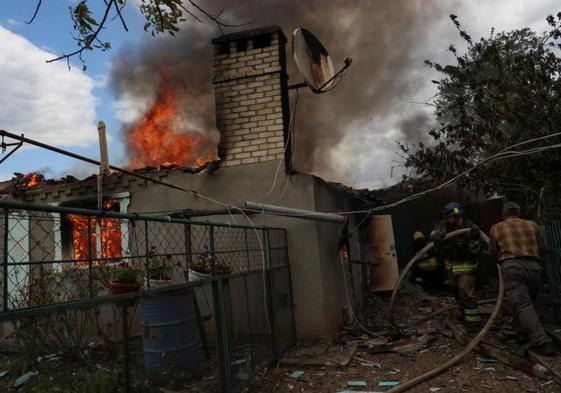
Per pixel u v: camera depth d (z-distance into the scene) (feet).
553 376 14.03
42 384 12.42
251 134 23.34
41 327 14.67
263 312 17.94
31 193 25.71
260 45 25.20
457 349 18.69
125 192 24.38
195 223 13.62
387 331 22.26
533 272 16.69
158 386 12.69
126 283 10.83
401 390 14.21
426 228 37.91
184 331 14.05
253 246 18.38
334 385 15.39
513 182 25.82
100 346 14.15
